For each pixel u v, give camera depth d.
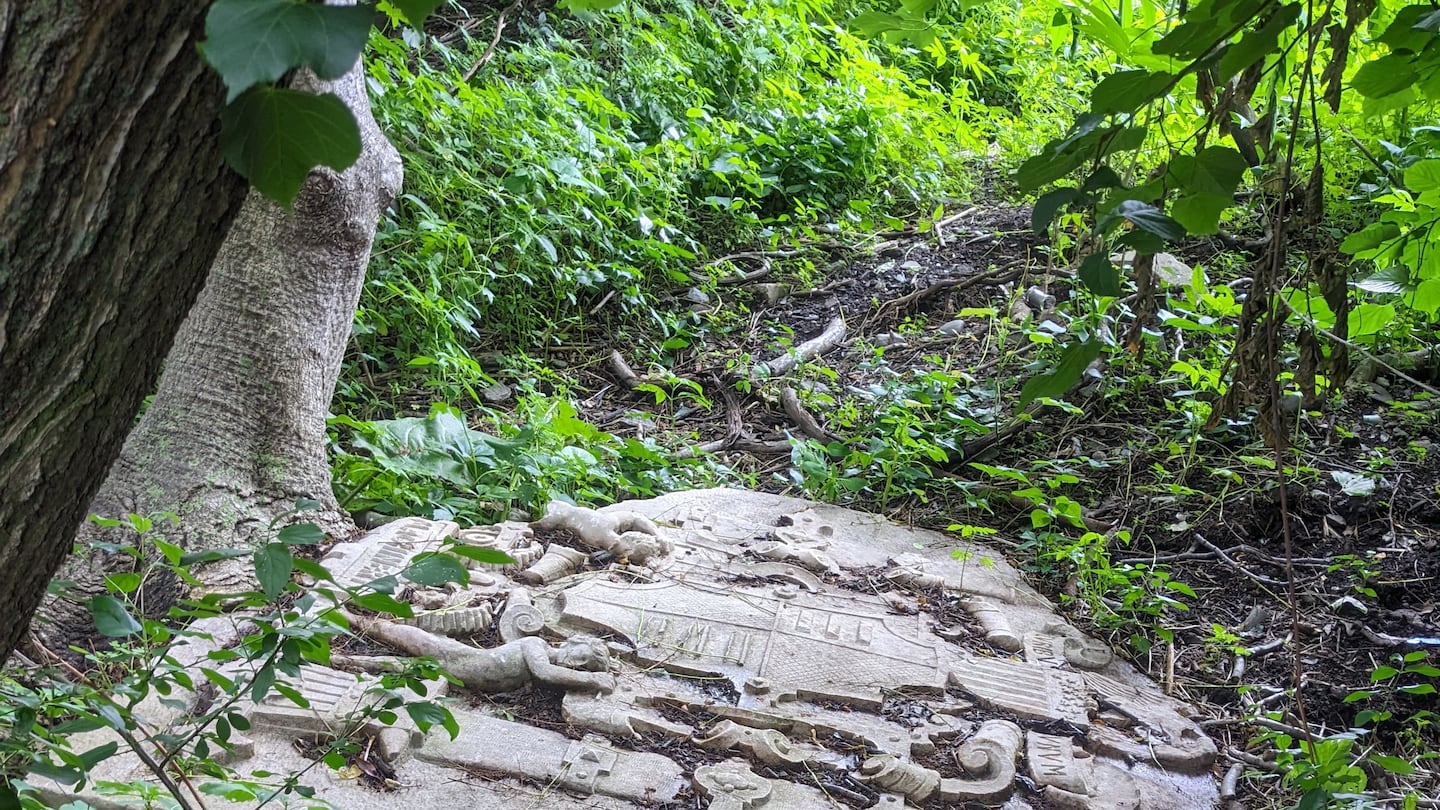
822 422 5.12
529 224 5.79
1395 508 4.30
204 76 0.96
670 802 2.69
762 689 3.13
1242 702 3.51
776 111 7.53
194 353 3.49
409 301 5.19
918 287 6.23
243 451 3.51
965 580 3.88
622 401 5.38
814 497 4.49
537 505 4.09
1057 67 8.76
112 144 0.94
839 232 6.78
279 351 3.53
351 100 3.51
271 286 3.50
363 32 0.79
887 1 9.30
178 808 2.40
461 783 2.68
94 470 1.11
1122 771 3.03
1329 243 2.60
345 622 1.94
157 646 2.98
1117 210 1.36
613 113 6.69
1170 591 4.02
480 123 6.08
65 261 0.97
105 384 1.05
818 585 3.74
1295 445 4.61
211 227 1.05
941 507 4.52
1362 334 2.76
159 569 3.25
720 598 3.56
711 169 6.68
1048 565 4.05
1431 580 3.94
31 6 0.88
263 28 0.77
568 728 2.92
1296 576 4.07
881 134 7.43
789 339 5.77
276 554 1.69
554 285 5.84
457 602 3.37
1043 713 3.20
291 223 3.49
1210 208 1.51
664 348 5.73
